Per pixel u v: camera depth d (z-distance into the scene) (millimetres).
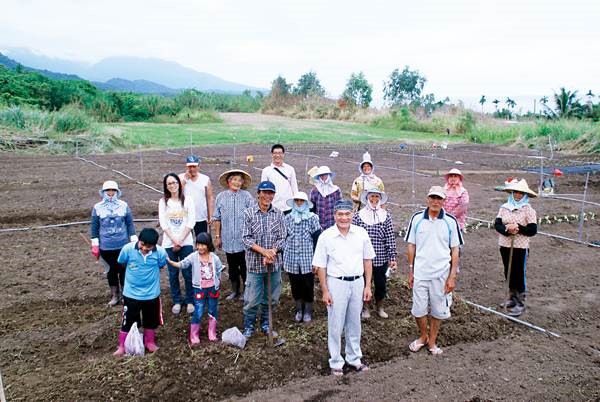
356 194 7750
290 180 7508
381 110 47562
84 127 25078
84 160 20562
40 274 7914
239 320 6434
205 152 24062
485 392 4902
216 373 5152
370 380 5102
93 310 6668
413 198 13891
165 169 18453
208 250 5688
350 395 4832
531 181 17391
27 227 10555
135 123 38656
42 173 17062
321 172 7129
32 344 5734
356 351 5348
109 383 4930
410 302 7035
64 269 8164
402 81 68000
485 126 34188
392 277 7871
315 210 7277
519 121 37000
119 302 6867
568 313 6859
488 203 13562
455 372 5266
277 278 5941
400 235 10445
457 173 7977
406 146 29094
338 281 5109
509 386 5012
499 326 6387
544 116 36750
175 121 41000
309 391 4887
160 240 9742
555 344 5930
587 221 11875
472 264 8781
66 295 7129
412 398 4789
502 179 17766
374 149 27266
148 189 14547
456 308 6805
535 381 5113
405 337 6055
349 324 5281
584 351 5762
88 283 7594
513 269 6723
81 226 10797
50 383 4934
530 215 6516
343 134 35031
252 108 57250
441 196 5301
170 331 6105
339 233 5164
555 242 10148
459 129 37469
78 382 4934
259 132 34312
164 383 4949
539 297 7395
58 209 12023
